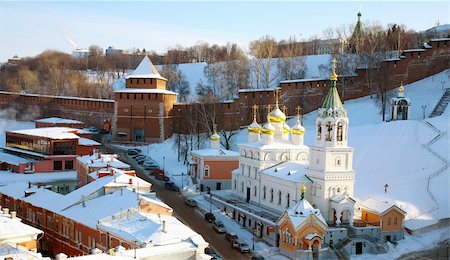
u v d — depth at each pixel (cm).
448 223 6988
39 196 6344
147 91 12825
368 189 8025
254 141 8881
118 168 7638
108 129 14112
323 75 15450
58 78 19225
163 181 9581
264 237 6738
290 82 12750
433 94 11900
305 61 17325
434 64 12825
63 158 10181
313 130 11169
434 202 7475
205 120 12175
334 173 6744
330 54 17088
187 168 10525
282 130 8738
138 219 4878
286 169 7556
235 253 6131
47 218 5906
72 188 8856
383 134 9725
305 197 6900
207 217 7394
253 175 8106
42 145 10488
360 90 12875
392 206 6544
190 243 4062
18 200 6525
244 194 8388
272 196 7550
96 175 6881
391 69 12769
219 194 8906
